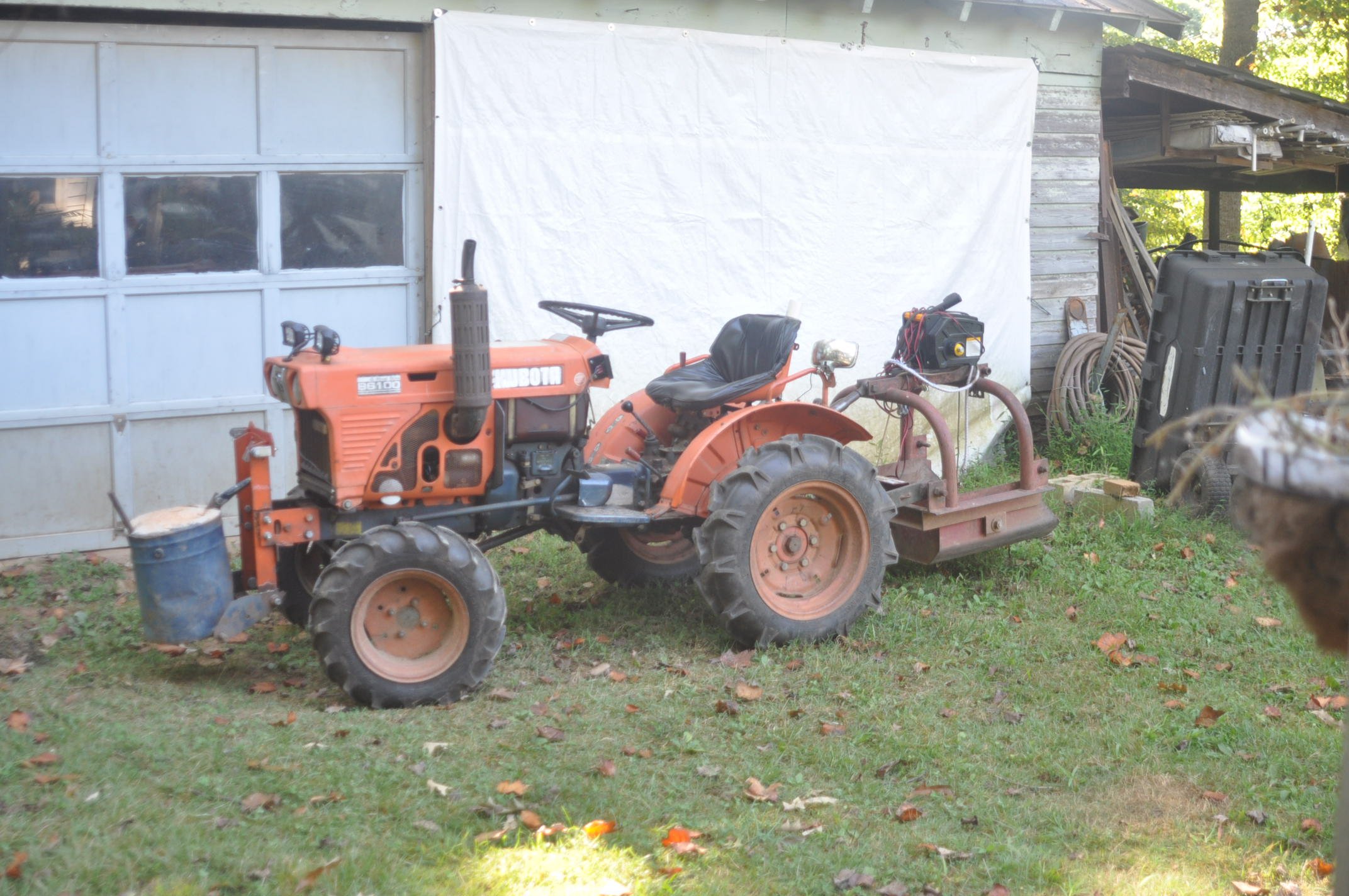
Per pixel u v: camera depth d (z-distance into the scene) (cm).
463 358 447
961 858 330
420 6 663
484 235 686
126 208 630
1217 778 384
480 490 480
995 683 467
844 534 522
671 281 744
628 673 478
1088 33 892
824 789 373
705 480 523
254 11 627
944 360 594
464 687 441
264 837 325
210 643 504
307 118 661
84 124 616
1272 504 175
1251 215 2094
